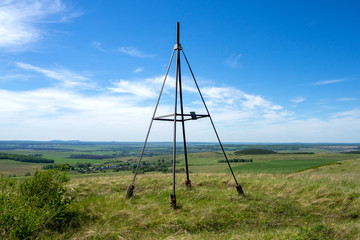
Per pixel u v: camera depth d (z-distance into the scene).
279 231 7.43
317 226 7.25
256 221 8.27
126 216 8.05
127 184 12.36
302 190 11.69
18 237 5.68
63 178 8.27
